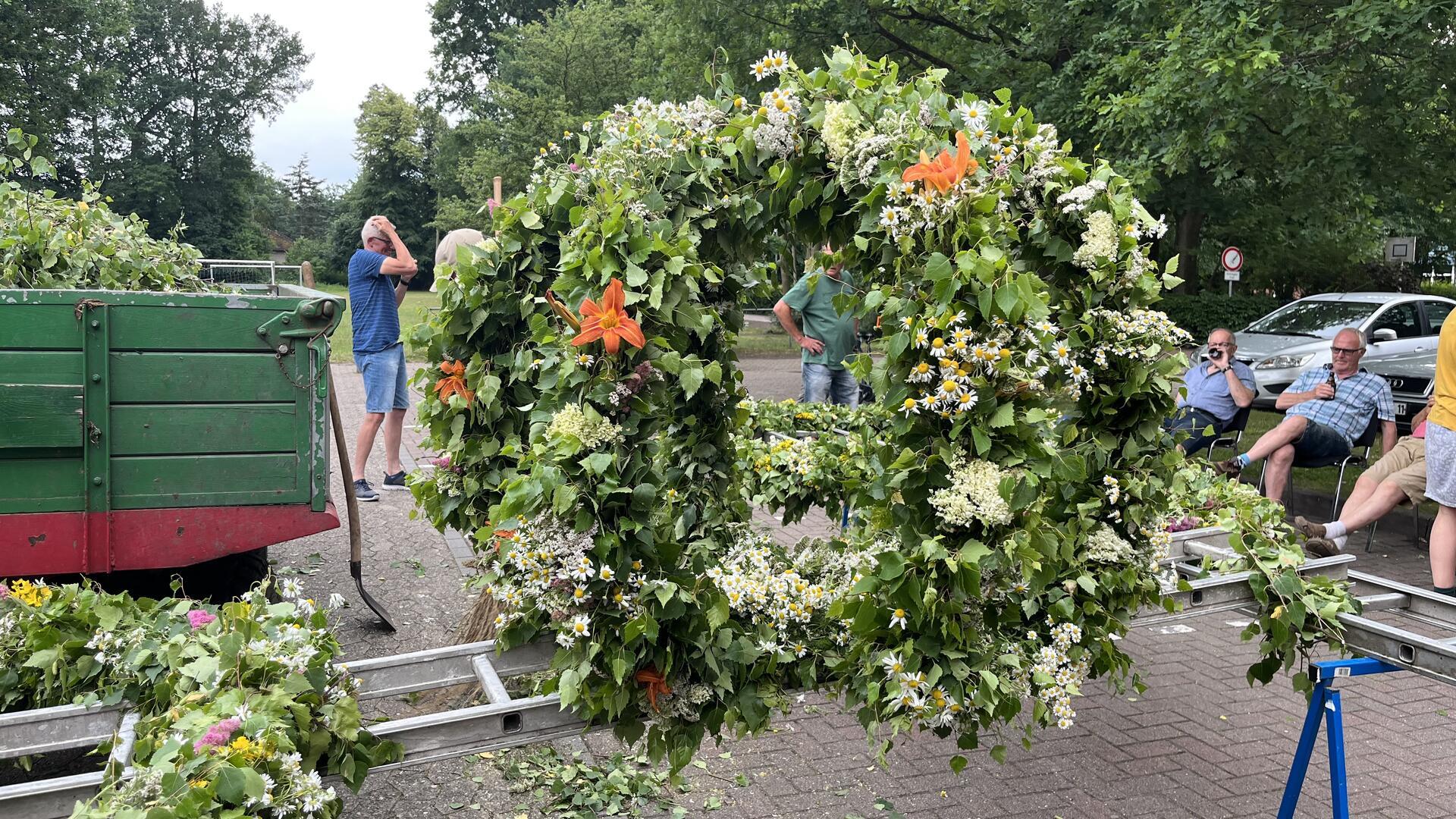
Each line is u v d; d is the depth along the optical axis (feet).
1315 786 12.27
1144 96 32.83
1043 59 44.68
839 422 20.29
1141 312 8.82
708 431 11.34
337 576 19.95
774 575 9.51
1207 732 13.79
